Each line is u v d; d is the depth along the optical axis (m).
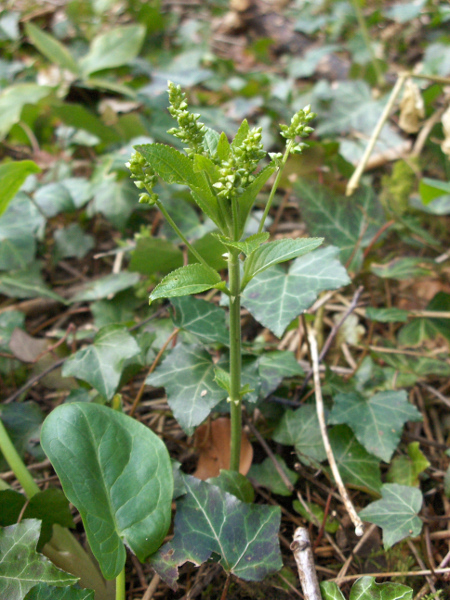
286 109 0.64
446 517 0.32
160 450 0.29
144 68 0.72
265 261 0.26
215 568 0.31
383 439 0.34
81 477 0.27
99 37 0.67
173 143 0.59
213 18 0.96
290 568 0.32
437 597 0.30
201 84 0.74
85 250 0.52
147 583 0.32
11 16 0.80
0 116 0.58
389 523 0.31
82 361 0.36
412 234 0.52
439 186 0.41
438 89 0.61
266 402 0.37
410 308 0.48
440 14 0.79
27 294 0.46
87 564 0.31
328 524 0.33
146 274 0.45
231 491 0.31
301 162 0.52
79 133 0.62
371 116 0.63
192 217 0.49
